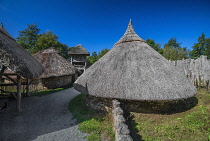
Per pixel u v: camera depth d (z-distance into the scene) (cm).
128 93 434
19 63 402
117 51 645
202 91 739
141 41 685
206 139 314
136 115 473
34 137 367
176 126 387
